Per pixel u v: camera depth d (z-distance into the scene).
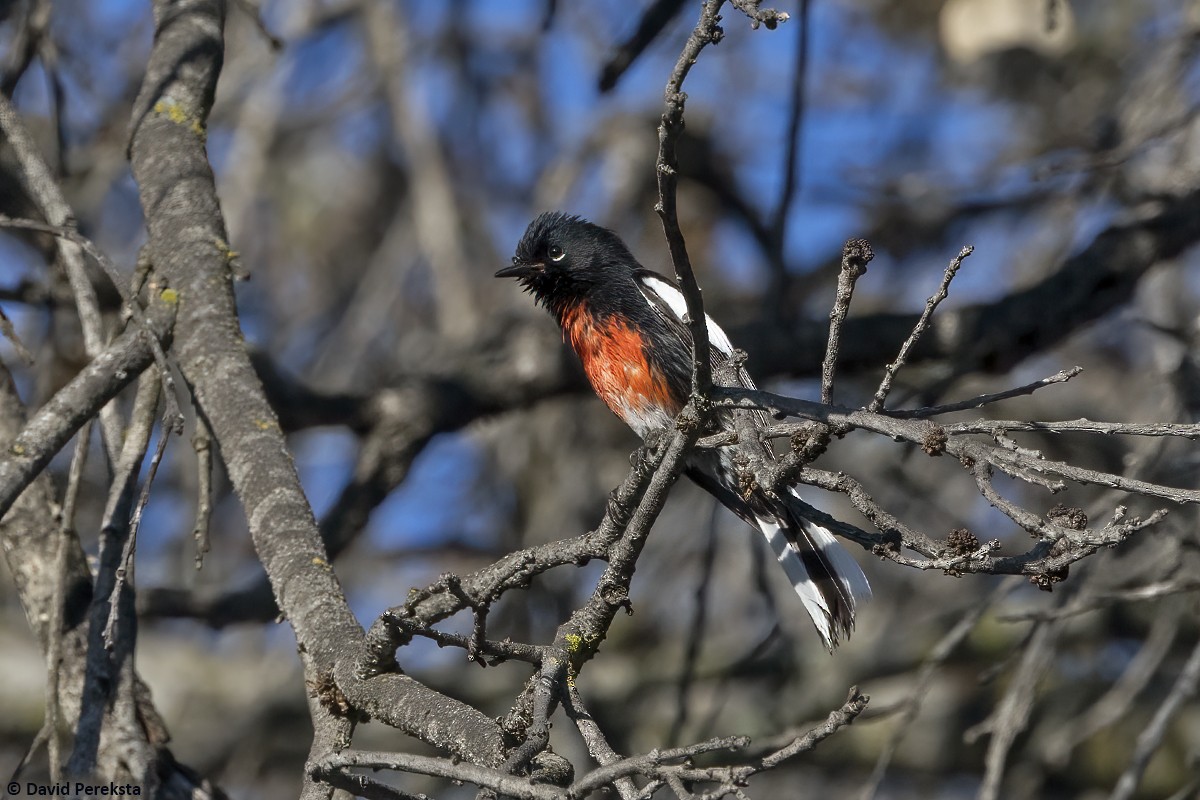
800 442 5.01
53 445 6.67
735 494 8.87
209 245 7.80
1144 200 10.81
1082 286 10.51
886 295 13.35
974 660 13.69
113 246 13.87
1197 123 11.22
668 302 9.62
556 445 13.30
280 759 13.94
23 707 13.93
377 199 15.91
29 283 9.85
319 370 14.12
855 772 13.96
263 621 10.61
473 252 15.20
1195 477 9.39
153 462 6.36
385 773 13.52
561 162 14.20
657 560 14.07
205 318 7.52
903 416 5.31
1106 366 13.48
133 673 6.88
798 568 7.66
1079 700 13.70
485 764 5.07
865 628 14.63
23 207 9.59
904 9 14.80
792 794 13.80
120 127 12.55
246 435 7.10
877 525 4.88
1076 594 9.10
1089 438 12.05
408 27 15.34
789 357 10.81
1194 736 13.57
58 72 10.38
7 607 14.75
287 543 6.64
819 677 13.89
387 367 14.49
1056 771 13.59
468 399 10.89
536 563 5.69
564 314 9.90
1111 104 12.84
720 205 14.17
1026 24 10.97
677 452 5.30
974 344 10.57
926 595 14.10
